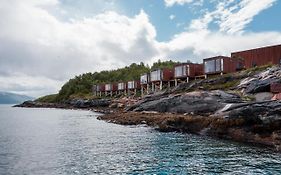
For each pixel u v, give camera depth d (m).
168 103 48.50
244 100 39.91
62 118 69.12
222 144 27.77
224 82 53.75
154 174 17.97
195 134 34.91
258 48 59.75
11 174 18.22
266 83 41.41
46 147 27.83
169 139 31.48
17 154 24.36
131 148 26.69
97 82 179.00
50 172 18.62
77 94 166.38
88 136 35.41
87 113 87.44
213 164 20.12
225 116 31.59
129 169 19.19
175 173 18.11
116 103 93.31
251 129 28.52
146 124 43.94
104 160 21.88
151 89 91.25
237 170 18.50
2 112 109.38
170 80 77.56
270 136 26.70
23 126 50.69
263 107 28.19
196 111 41.81
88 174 18.12
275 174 17.44
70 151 25.62
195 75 68.44
